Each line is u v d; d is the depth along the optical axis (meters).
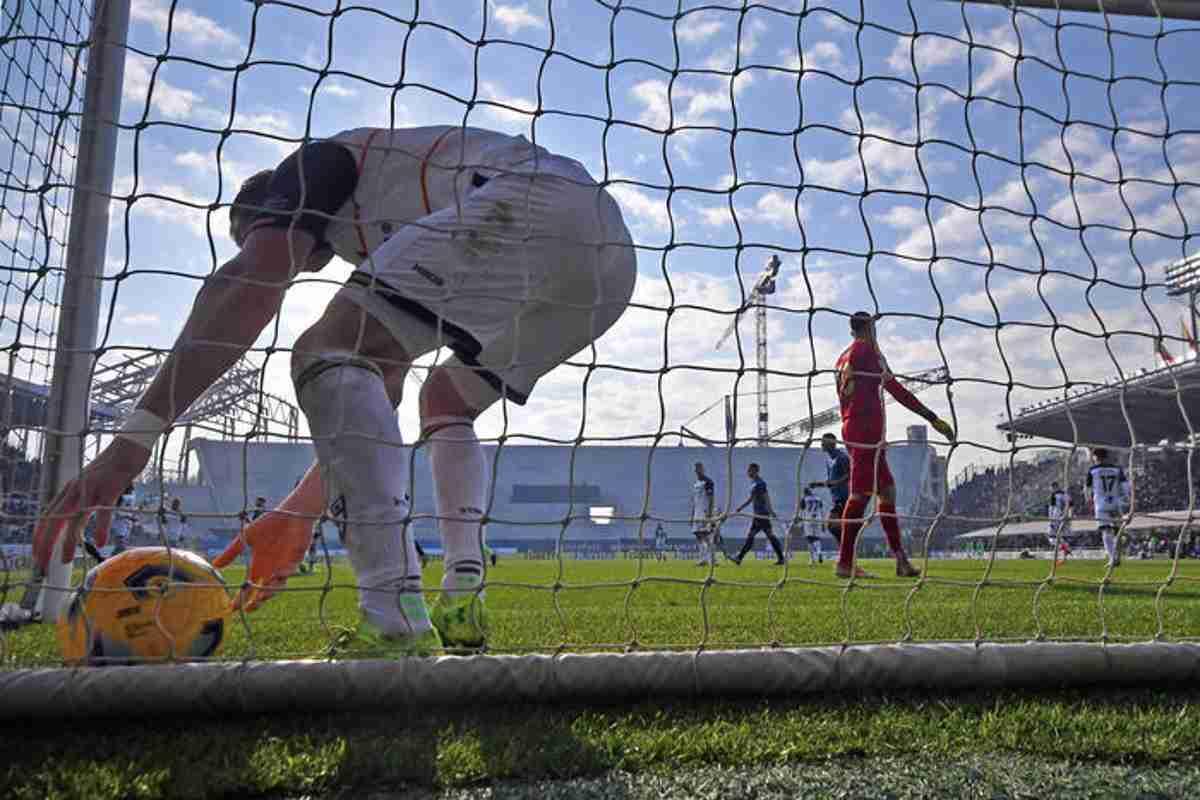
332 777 1.33
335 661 1.68
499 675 1.72
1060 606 4.54
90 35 3.59
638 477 38.03
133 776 1.31
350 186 2.15
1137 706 1.86
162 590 1.80
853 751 1.51
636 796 1.28
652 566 17.58
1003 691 1.97
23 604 3.39
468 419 2.36
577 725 1.62
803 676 1.85
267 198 2.06
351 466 1.86
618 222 2.31
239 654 2.45
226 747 1.46
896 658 1.90
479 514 2.28
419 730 1.58
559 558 2.03
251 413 1.96
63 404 3.31
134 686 1.57
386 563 1.85
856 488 6.45
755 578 9.58
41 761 1.40
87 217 3.44
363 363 1.93
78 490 1.77
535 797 1.27
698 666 1.81
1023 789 1.33
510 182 2.09
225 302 1.91
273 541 2.35
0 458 2.86
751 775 1.38
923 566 2.35
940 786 1.34
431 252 1.99
